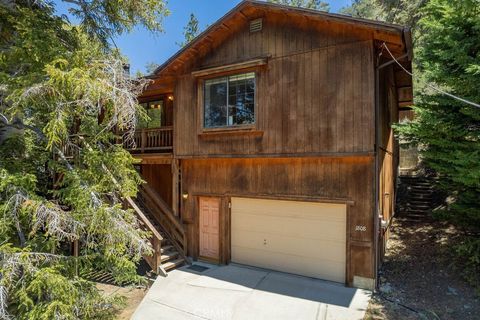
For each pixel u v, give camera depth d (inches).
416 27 536.4
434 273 300.8
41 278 176.9
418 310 244.8
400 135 352.5
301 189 322.0
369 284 284.8
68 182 224.7
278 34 329.4
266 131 334.0
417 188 532.1
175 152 407.2
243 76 351.3
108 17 281.9
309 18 307.1
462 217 322.0
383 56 325.4
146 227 351.9
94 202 210.4
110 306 233.9
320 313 247.8
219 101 369.1
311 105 308.5
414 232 409.1
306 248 326.0
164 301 280.2
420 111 304.8
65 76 193.3
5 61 216.7
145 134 461.4
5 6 232.8
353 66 288.0
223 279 325.4
